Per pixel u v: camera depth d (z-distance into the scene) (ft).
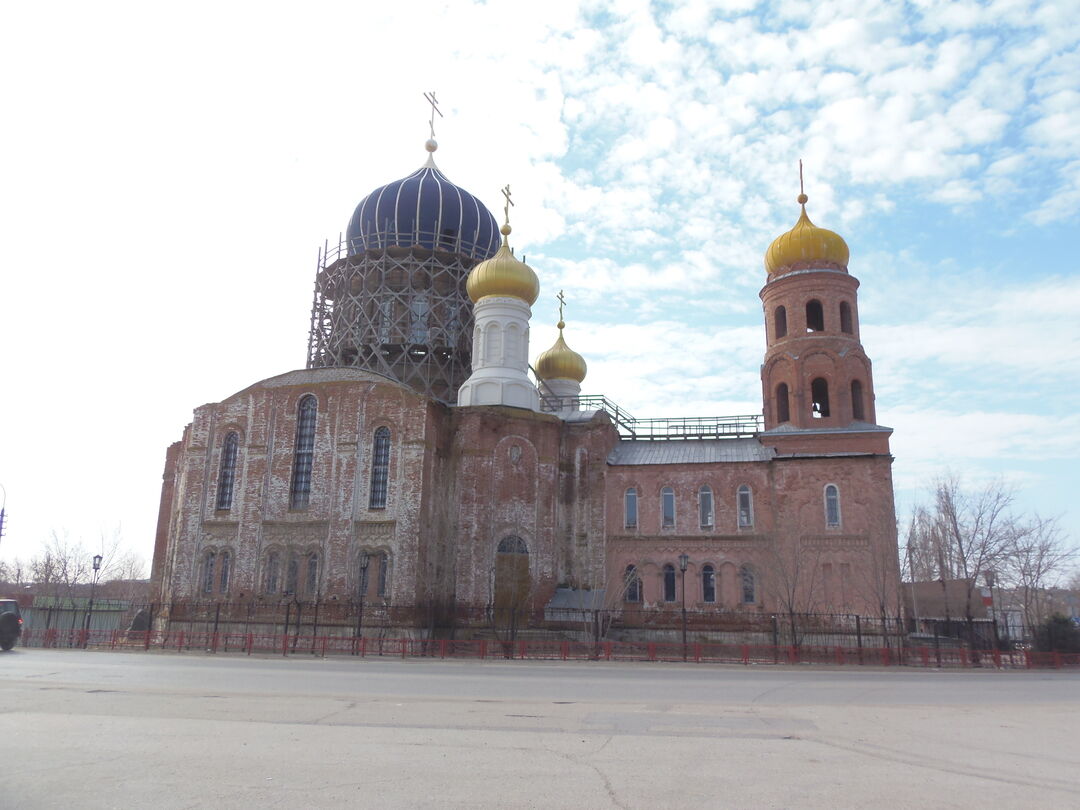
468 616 153.17
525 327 177.78
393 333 194.80
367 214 203.10
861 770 38.52
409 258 195.62
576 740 45.62
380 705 60.13
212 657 113.80
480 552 155.74
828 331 168.66
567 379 212.02
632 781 35.22
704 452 168.86
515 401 169.17
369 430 154.92
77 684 73.41
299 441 160.56
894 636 140.56
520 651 122.72
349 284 200.13
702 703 65.67
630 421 186.70
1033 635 150.00
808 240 174.29
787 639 144.66
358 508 151.33
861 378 168.45
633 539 161.79
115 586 346.33
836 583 148.05
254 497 159.02
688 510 160.86
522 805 30.83
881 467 151.12
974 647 141.38
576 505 165.68
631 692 73.56
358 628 128.47
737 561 155.74
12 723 48.62
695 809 30.71
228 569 158.81
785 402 171.94
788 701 68.64
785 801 32.09
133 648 130.72
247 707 57.82
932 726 54.08
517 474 161.07
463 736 46.19
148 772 35.37
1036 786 35.70
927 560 230.89
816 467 154.30
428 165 212.84
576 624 148.97
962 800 32.76
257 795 31.58
